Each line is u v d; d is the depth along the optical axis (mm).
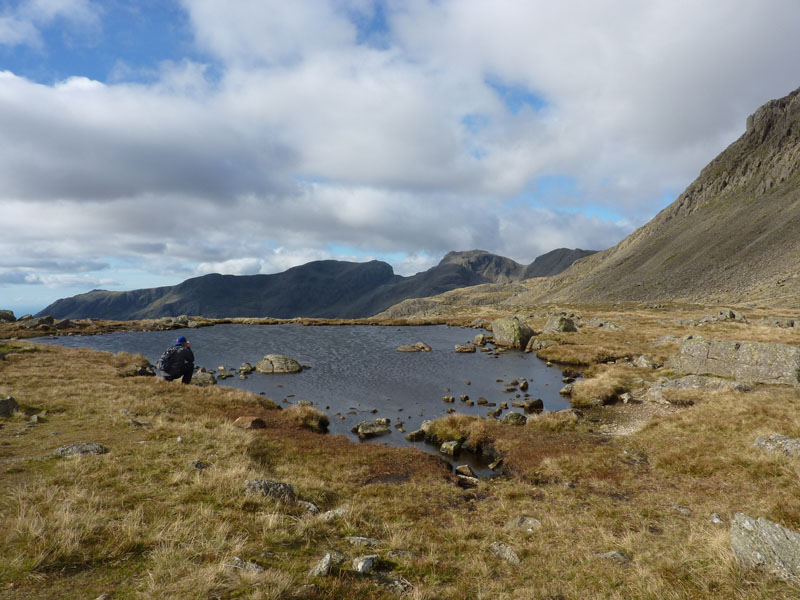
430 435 23234
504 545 9422
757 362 26328
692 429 19000
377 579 7363
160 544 7547
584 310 114562
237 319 88375
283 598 6121
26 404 19328
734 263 162625
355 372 41156
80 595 5859
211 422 19656
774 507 10336
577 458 17391
